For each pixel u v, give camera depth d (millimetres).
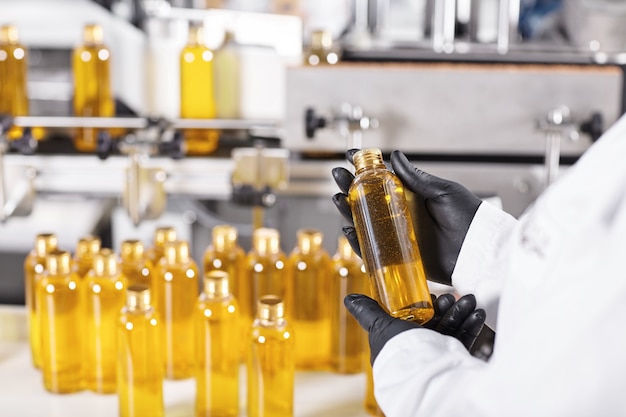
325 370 1618
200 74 1888
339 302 1560
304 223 1916
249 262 1572
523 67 1800
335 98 1783
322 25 2105
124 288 1503
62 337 1502
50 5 2035
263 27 1899
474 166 1836
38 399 1504
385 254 1021
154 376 1400
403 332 954
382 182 1032
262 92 1928
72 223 1928
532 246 833
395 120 1794
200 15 1926
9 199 1833
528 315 795
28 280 1601
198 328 1420
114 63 1997
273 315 1377
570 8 1981
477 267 1069
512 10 1938
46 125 1852
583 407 754
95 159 1854
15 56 1915
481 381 818
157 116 1861
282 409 1392
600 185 785
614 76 1758
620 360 743
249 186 1745
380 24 2020
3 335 1743
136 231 1963
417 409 880
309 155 1867
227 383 1432
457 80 1773
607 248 763
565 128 1732
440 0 1948
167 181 1849
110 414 1455
